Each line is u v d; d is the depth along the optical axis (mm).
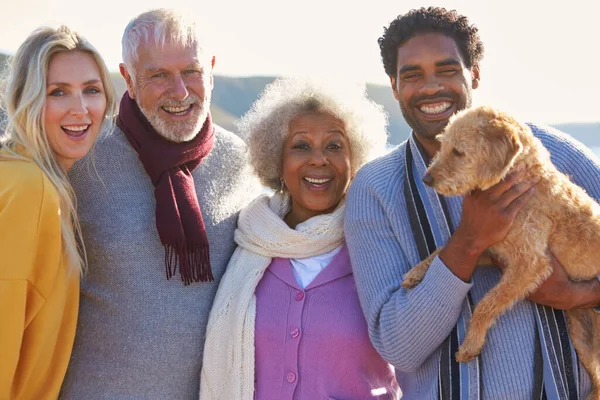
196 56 3635
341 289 3465
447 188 2975
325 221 3584
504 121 2992
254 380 3418
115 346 3486
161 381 3523
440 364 2951
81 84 3203
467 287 2854
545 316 2920
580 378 2971
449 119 3180
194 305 3602
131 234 3521
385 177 3270
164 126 3600
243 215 3785
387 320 3006
